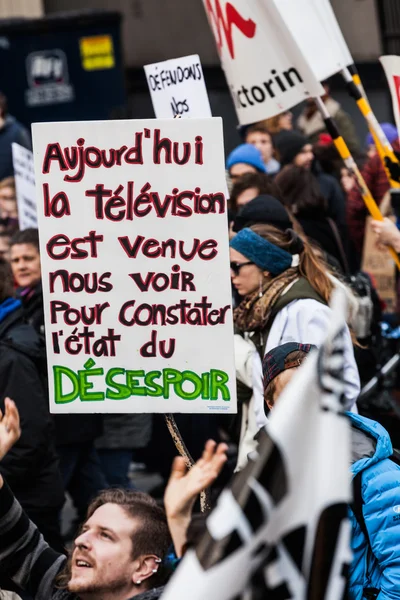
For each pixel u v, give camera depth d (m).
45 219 5.11
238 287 6.63
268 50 7.14
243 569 2.46
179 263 5.03
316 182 9.27
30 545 5.02
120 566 4.27
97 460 8.99
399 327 9.47
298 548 2.48
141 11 18.66
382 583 4.46
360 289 8.15
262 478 2.46
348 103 17.03
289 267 6.59
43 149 5.07
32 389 7.12
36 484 7.22
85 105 16.12
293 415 2.45
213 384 5.05
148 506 4.36
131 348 5.10
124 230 5.06
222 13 7.24
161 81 8.09
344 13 17.42
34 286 8.23
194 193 4.99
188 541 3.70
